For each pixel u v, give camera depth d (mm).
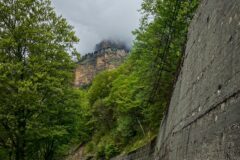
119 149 43000
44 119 21750
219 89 6379
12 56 21125
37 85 20359
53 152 26344
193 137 8430
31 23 21375
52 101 21594
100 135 61219
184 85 11398
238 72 5340
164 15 23734
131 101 37250
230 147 5363
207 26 8344
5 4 21219
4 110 20094
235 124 5211
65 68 22672
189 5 22906
